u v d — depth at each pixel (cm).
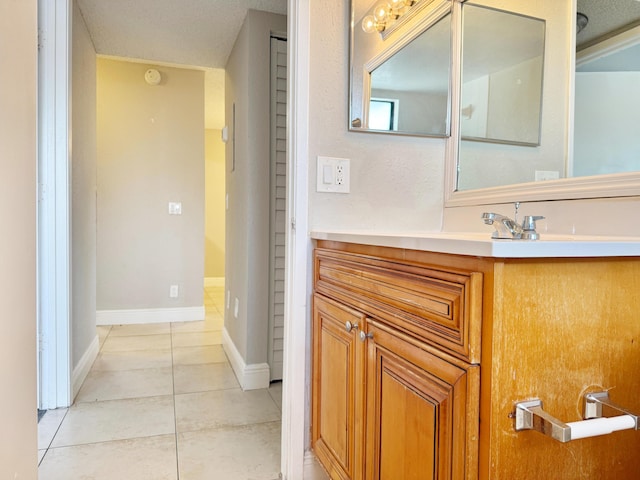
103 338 327
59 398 207
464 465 70
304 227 146
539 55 126
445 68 157
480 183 147
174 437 181
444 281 76
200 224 388
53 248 205
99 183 362
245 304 241
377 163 154
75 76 227
